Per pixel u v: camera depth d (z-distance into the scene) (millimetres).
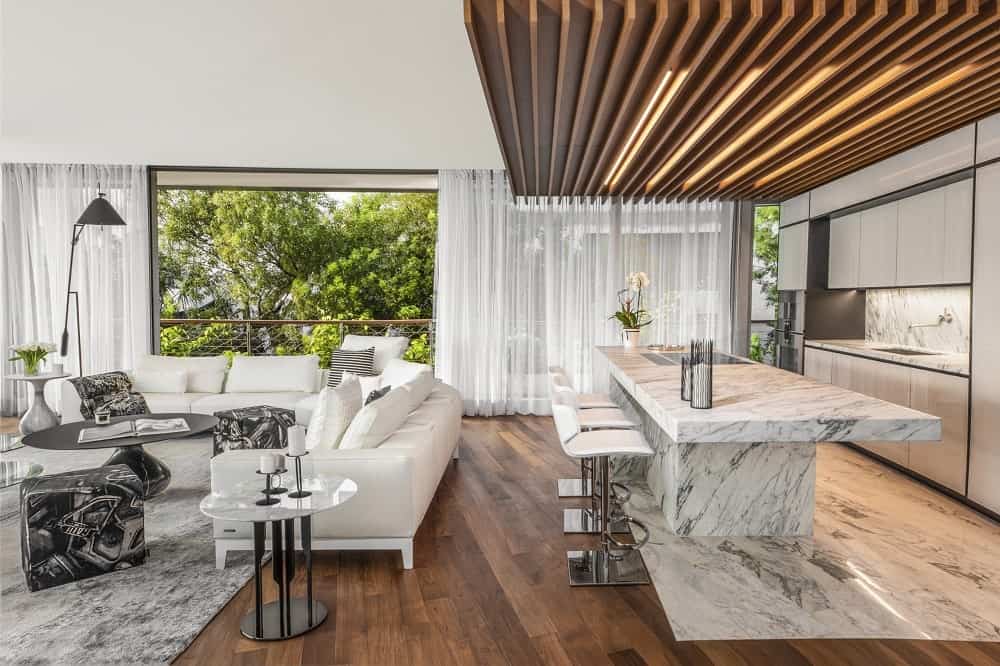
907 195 4645
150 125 5121
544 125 3887
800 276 6180
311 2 3070
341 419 3375
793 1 2234
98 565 2961
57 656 2301
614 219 6914
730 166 4875
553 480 4543
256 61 3807
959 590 2828
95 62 3812
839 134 4035
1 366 6668
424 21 3273
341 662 2289
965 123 3836
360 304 12312
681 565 3098
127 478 3041
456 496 4172
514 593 2816
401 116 4867
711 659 2305
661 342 6988
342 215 12227
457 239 6770
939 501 4047
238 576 2973
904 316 5359
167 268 11773
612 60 2750
